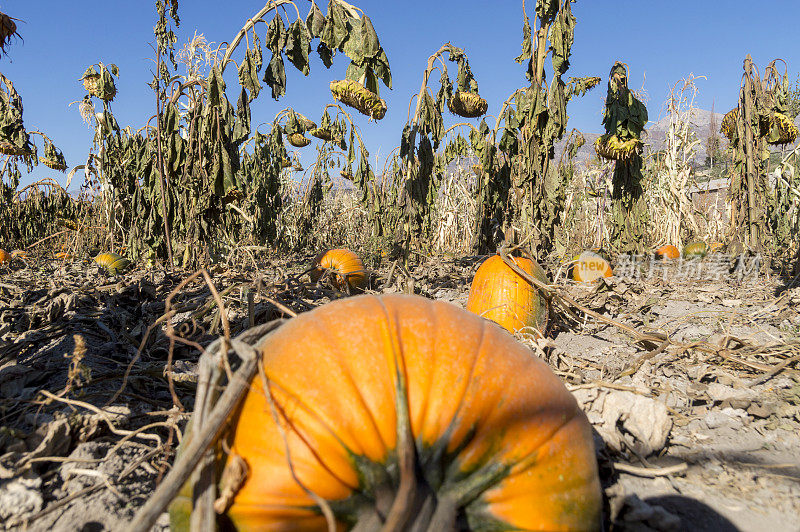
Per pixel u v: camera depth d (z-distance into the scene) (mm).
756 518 1762
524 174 7559
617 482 1970
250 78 7176
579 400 2410
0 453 1976
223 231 8555
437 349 1443
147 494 1850
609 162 11312
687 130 12508
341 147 12805
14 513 1663
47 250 12867
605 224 12375
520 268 3889
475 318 1682
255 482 1258
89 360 3072
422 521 1196
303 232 14188
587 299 5492
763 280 7691
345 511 1262
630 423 2273
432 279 7484
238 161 7730
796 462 2145
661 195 12844
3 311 4082
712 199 15023
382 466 1278
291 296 4633
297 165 15008
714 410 2721
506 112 9203
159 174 7875
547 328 4246
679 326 4680
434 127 7992
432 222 13602
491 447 1326
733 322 4691
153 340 3504
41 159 13195
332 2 6895
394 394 1340
